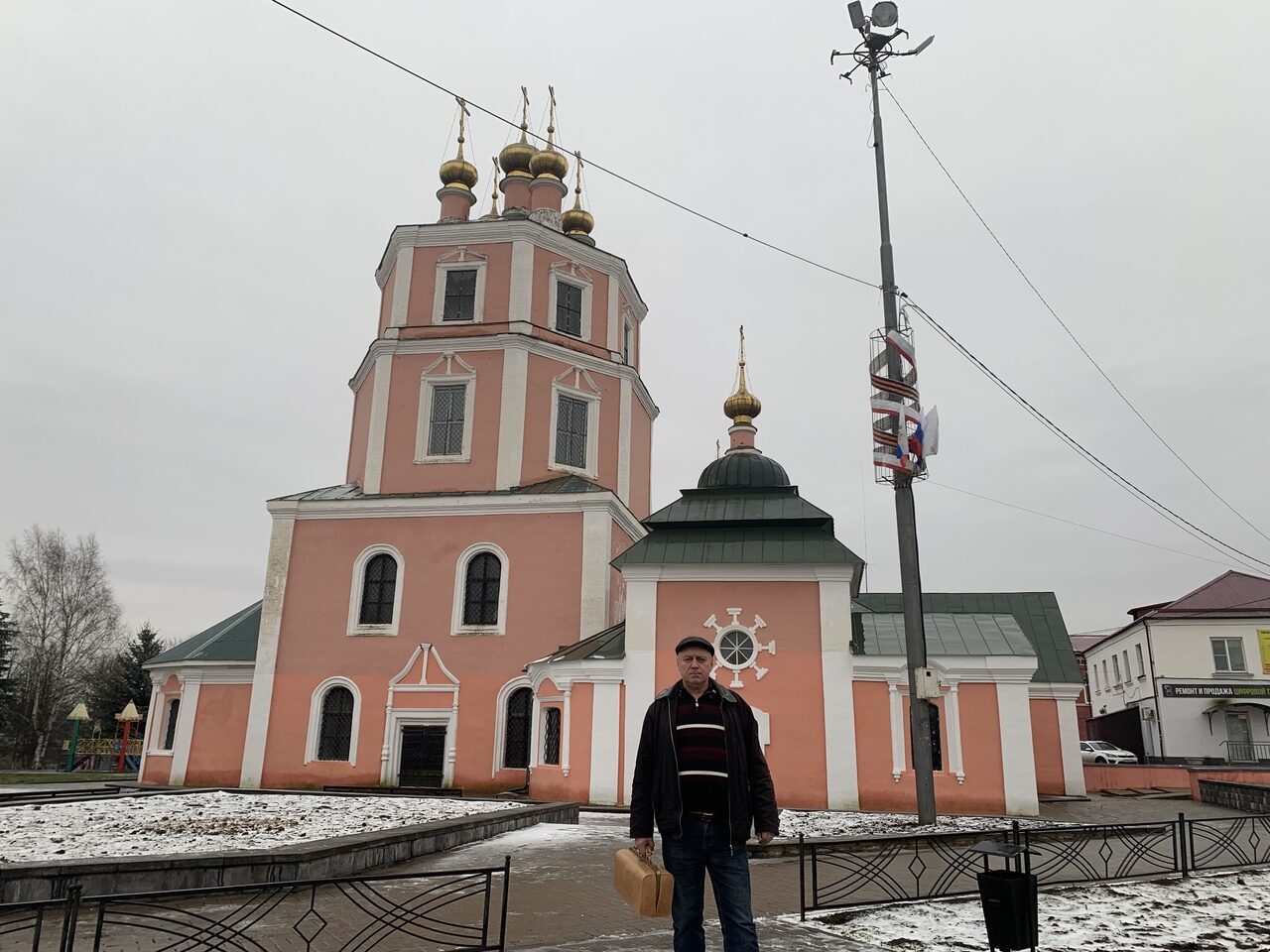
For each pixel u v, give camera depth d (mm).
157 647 63781
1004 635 21797
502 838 14750
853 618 23391
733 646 21922
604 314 31859
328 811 17344
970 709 20578
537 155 34219
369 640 27078
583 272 31672
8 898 8445
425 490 28562
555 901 9805
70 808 17969
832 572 21922
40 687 54500
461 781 25484
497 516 27484
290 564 27938
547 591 26609
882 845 12914
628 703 21516
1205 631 44219
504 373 29094
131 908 8984
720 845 5820
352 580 27656
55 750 60281
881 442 17234
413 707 26344
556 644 26125
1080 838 12789
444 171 33250
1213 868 11820
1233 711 43000
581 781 21297
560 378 30000
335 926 8562
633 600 22328
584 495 26938
